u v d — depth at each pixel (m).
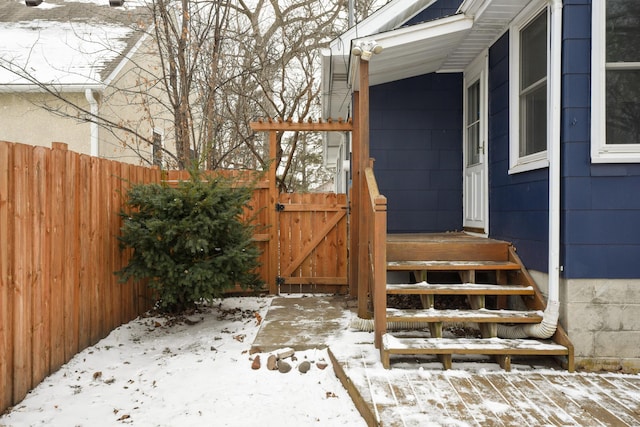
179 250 4.57
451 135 6.00
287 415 2.82
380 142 5.99
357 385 3.00
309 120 5.76
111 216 4.53
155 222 4.27
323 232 6.12
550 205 3.56
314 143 16.41
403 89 5.99
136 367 3.70
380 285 3.59
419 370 3.27
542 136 4.02
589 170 3.50
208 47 9.08
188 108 7.78
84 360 3.76
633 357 3.46
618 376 3.27
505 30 4.65
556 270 3.52
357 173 5.52
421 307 5.09
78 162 3.89
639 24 3.50
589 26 3.51
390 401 2.77
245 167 9.19
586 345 3.46
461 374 3.24
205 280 4.53
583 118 3.51
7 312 2.93
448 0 6.02
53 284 3.48
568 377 3.24
